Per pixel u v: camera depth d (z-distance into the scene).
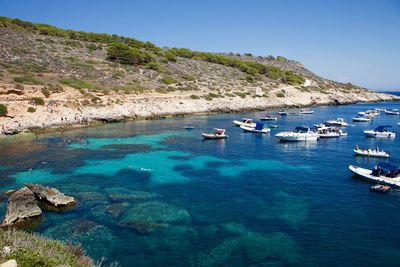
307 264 20.97
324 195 32.88
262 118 92.56
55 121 69.00
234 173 40.31
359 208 29.69
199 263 20.94
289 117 100.56
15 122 63.84
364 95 165.75
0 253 12.66
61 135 62.62
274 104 121.69
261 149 54.72
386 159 48.38
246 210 29.00
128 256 21.62
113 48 121.44
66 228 25.25
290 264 20.95
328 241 23.81
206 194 32.88
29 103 70.00
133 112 85.88
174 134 67.12
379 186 34.53
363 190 34.34
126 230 25.02
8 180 36.69
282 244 23.27
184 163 44.88
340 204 30.58
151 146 55.34
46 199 29.67
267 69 169.38
